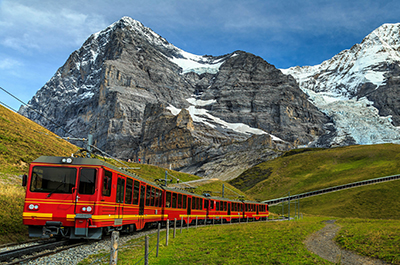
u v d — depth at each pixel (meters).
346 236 29.09
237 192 135.25
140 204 26.39
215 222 51.22
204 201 46.81
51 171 18.91
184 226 39.47
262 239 25.23
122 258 15.46
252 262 16.47
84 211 18.47
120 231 24.58
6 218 21.66
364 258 19.98
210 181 135.25
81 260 14.65
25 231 21.34
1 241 18.50
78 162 19.16
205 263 15.72
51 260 14.10
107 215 19.86
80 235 18.44
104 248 18.00
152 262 15.02
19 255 14.57
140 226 26.62
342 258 19.94
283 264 16.34
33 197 18.50
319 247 23.58
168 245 20.44
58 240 20.05
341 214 132.50
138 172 113.88
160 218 32.22
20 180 41.94
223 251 19.36
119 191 21.78
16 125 65.25
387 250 21.06
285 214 134.12
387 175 168.12
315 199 159.50
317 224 48.44
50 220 18.36
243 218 62.94
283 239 25.67
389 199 138.75
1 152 48.12
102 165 19.30
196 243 22.25
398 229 31.48
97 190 18.88
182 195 38.97
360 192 150.75
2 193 27.11
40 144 61.50
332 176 191.25
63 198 18.55
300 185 188.62
